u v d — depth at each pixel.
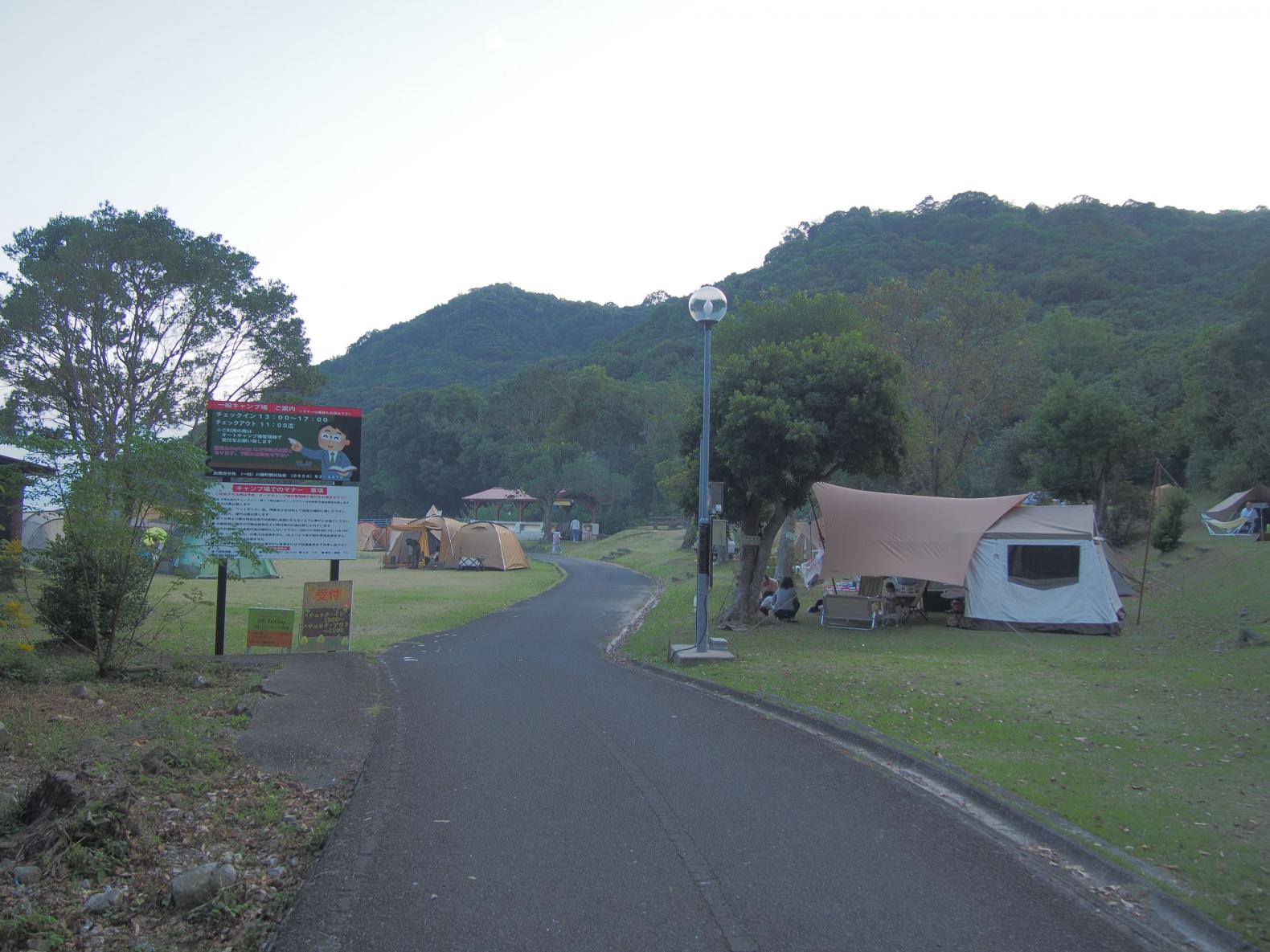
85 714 9.18
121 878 5.09
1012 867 5.26
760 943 4.22
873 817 6.16
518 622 22.41
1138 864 5.25
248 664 13.35
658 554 50.09
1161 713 9.91
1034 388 36.19
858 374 19.14
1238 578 22.91
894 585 22.38
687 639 17.61
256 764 7.44
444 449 89.56
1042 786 6.96
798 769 7.44
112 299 31.27
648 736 8.67
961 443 35.41
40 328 30.14
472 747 8.16
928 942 4.25
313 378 36.25
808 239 117.81
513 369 143.12
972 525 20.06
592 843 5.60
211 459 15.04
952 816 6.20
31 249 32.81
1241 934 4.38
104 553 11.94
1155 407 50.19
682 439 21.59
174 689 10.98
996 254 90.44
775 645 16.89
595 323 161.75
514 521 78.56
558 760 7.70
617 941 4.23
